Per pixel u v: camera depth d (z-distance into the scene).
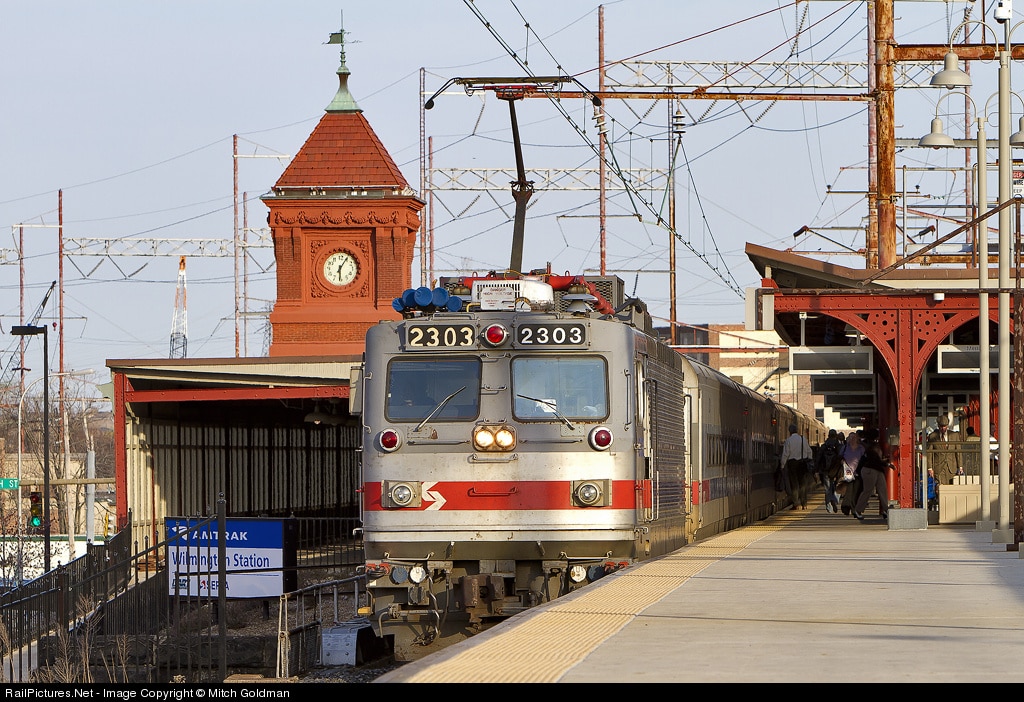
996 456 94.25
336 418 123.94
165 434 113.12
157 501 110.69
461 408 51.47
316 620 68.12
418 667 26.97
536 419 51.16
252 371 106.31
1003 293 68.94
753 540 72.50
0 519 162.62
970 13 105.88
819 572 50.47
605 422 51.19
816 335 112.25
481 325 51.81
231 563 76.00
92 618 62.66
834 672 26.42
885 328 81.31
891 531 81.19
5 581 121.88
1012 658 28.38
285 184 138.75
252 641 60.09
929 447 95.38
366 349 52.69
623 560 51.34
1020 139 84.62
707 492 78.44
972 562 55.50
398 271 138.38
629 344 51.94
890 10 92.75
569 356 51.69
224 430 125.38
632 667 27.16
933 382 101.31
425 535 50.81
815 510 136.25
